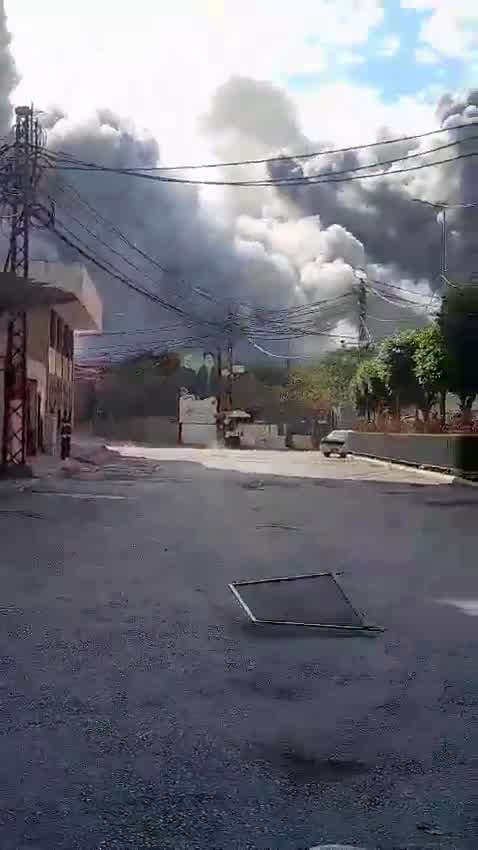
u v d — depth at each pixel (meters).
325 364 77.12
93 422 78.19
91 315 44.69
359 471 36.75
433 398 45.66
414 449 38.62
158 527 15.70
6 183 25.41
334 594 9.41
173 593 9.61
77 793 4.41
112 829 4.02
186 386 81.25
